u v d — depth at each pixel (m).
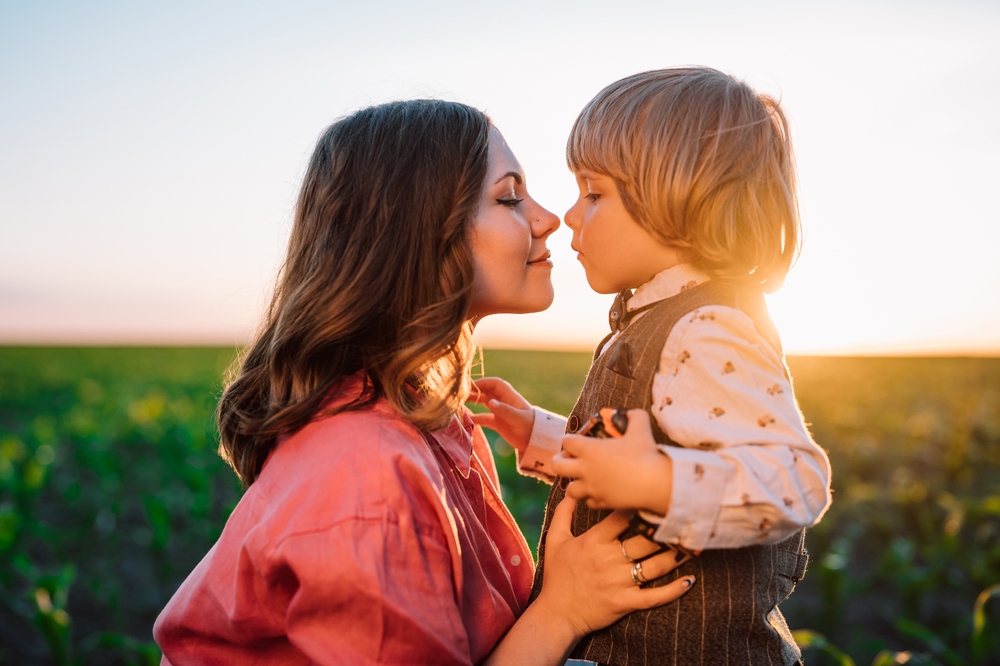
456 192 1.45
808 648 4.72
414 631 1.12
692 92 1.46
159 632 1.40
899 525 7.06
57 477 9.24
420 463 1.26
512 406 2.01
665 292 1.49
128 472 9.57
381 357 1.38
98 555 6.55
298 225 1.55
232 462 1.57
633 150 1.46
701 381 1.32
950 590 5.60
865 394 21.11
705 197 1.40
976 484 9.07
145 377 27.09
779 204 1.49
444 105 1.57
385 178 1.44
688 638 1.35
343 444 1.25
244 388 1.56
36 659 4.54
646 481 1.20
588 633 1.45
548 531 1.50
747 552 1.39
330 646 1.12
